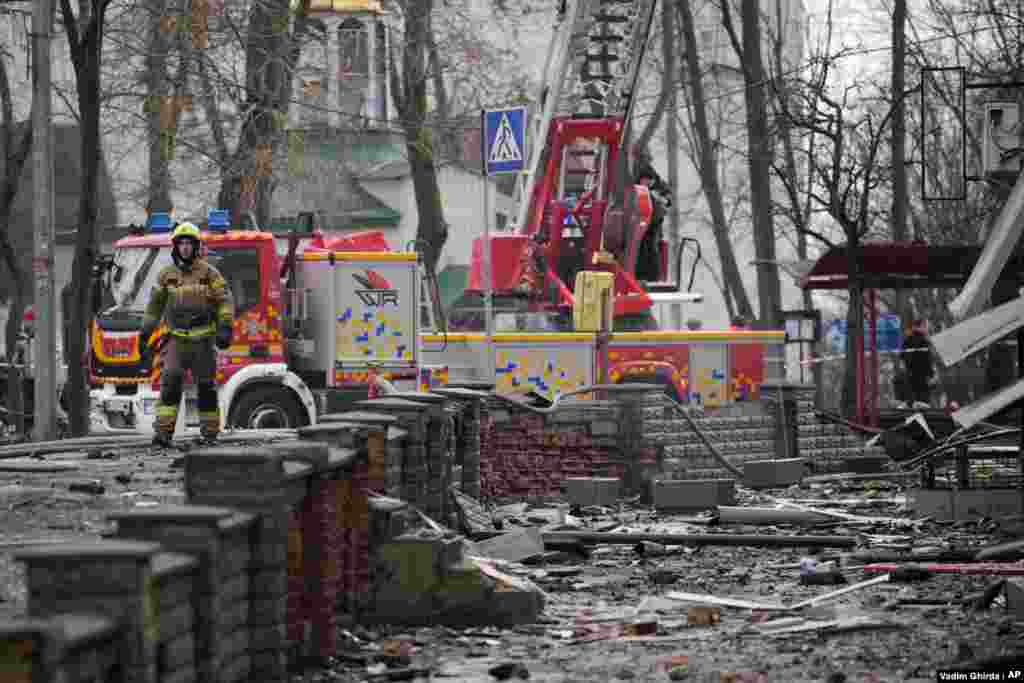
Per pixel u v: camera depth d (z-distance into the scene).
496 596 22.41
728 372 64.12
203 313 38.66
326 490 18.95
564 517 38.59
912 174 101.88
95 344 52.78
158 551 12.52
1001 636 21.09
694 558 31.45
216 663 13.97
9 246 69.94
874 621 21.98
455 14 93.00
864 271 62.72
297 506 18.41
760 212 92.75
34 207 46.97
